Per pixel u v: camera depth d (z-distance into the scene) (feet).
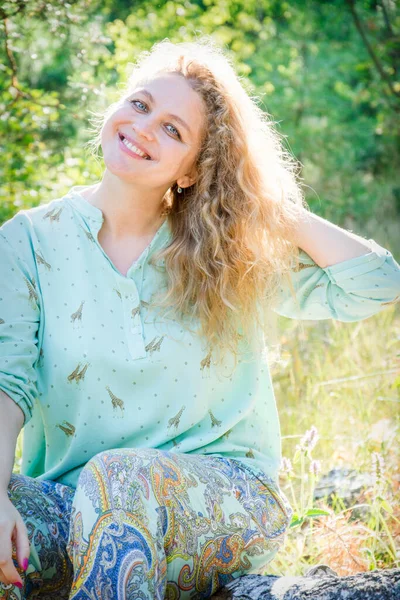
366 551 11.09
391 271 10.06
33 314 9.06
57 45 22.12
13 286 8.99
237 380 9.68
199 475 8.48
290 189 10.21
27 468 9.71
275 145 10.24
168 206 9.91
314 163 36.17
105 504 7.52
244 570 8.63
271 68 36.76
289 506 9.47
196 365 9.25
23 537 7.61
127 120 9.26
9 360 8.61
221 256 9.61
